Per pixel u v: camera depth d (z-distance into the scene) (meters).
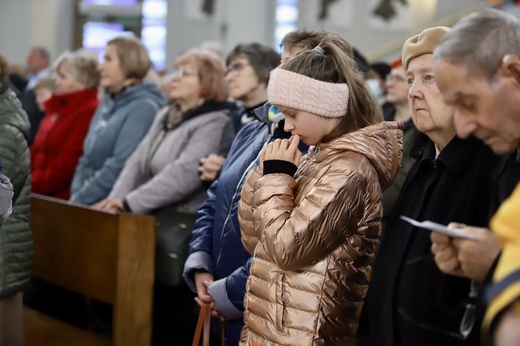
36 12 14.62
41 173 6.12
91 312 5.55
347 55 2.96
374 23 12.07
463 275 2.23
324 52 2.90
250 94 4.47
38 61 11.27
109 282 4.74
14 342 4.51
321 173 2.71
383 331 2.56
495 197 2.36
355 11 12.17
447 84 2.05
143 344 4.61
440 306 2.44
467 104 2.03
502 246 1.95
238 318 3.31
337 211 2.63
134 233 4.61
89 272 4.93
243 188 3.17
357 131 2.74
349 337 2.75
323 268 2.68
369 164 2.70
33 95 7.81
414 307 2.48
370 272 2.81
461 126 2.06
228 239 3.48
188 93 5.04
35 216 5.48
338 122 2.85
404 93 4.95
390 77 5.03
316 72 2.82
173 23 13.69
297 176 2.86
